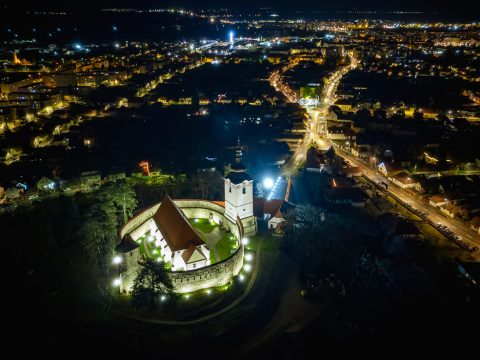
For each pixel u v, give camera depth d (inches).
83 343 3336.6
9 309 3673.7
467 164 7071.9
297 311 3799.2
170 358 3250.5
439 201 5871.1
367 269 4493.1
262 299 3900.1
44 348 3280.0
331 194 6018.7
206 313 3686.0
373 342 3553.2
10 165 6943.9
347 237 5017.2
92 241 4525.1
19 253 4426.7
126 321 3565.5
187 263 3929.6
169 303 3710.6
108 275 4104.3
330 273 4352.9
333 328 3639.3
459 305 3998.5
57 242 4699.8
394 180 6761.8
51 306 3735.2
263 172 6929.1
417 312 3922.2
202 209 5113.2
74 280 4082.2
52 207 5565.9
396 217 5319.9
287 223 4990.2
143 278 3695.9
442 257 4744.1
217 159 7283.5
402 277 4399.6
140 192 5949.8
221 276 4001.0
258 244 4709.6
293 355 3326.8
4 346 3280.0
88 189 6269.7
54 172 6712.6
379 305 3996.1
